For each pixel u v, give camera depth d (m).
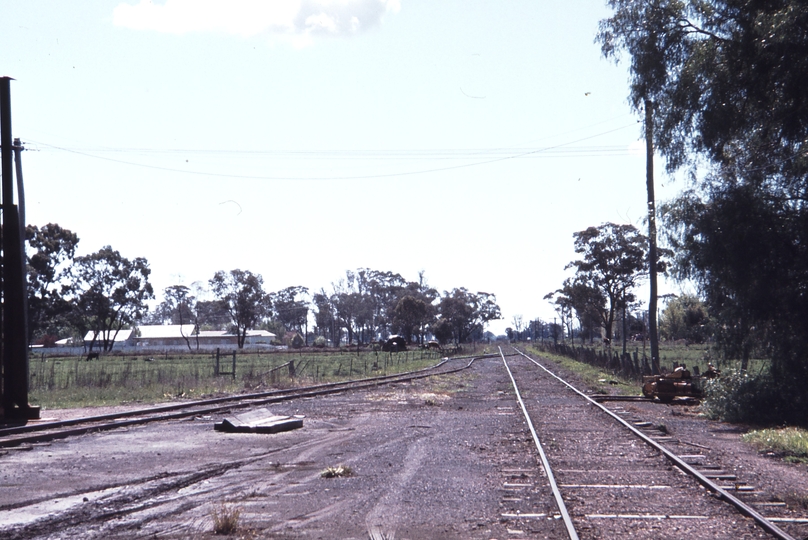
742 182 19.89
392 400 25.25
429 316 138.62
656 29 21.53
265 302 126.75
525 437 14.91
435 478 10.54
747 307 19.81
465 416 19.83
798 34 17.03
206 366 55.66
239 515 8.20
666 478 10.36
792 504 8.77
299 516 8.32
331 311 160.88
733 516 8.12
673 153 21.56
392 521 8.04
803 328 19.19
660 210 21.64
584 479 10.32
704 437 15.51
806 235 18.89
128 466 11.82
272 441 14.96
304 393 27.75
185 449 13.80
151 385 29.92
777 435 14.55
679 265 21.25
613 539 7.19
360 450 13.52
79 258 106.81
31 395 26.75
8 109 19.67
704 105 20.11
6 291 19.11
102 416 18.70
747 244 19.28
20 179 20.08
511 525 7.81
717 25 20.28
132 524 7.99
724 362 21.59
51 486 10.16
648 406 23.17
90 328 115.69
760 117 19.59
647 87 21.86
